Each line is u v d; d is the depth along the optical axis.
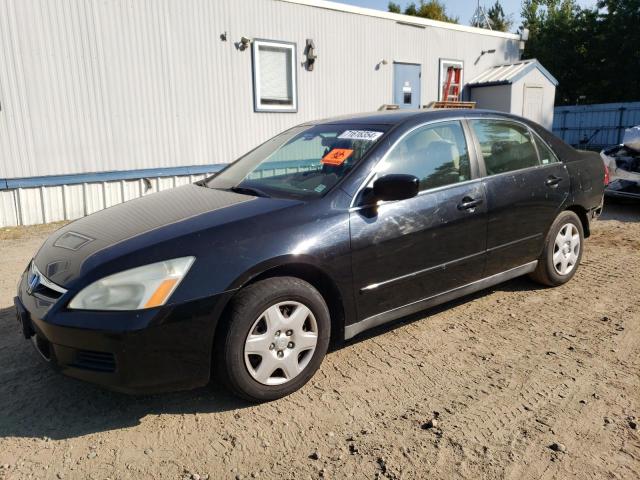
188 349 2.64
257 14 9.70
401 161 3.46
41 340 2.74
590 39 26.52
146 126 8.83
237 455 2.49
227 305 2.74
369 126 3.69
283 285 2.85
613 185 8.08
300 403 2.91
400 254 3.32
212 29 9.25
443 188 3.60
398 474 2.33
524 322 3.95
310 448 2.53
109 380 2.56
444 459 2.42
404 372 3.23
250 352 2.78
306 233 2.96
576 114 18.92
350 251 3.09
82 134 8.21
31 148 7.78
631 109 17.45
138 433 2.67
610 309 4.16
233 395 3.00
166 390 2.67
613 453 2.45
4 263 5.84
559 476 2.30
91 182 8.41
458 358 3.40
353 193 3.20
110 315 2.52
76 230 3.24
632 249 5.97
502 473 2.33
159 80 8.84
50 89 7.83
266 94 10.12
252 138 10.09
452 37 13.11
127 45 8.44
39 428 2.71
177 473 2.37
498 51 14.32
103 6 8.13
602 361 3.32
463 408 2.83
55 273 2.77
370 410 2.83
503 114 4.25
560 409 2.80
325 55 10.79
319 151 3.67
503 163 4.05
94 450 2.54
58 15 7.75
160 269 2.61
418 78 12.62
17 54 7.48
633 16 23.92
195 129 9.36
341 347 3.58
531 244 4.25
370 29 11.44
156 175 9.03
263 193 3.40
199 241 2.74
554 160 4.48
